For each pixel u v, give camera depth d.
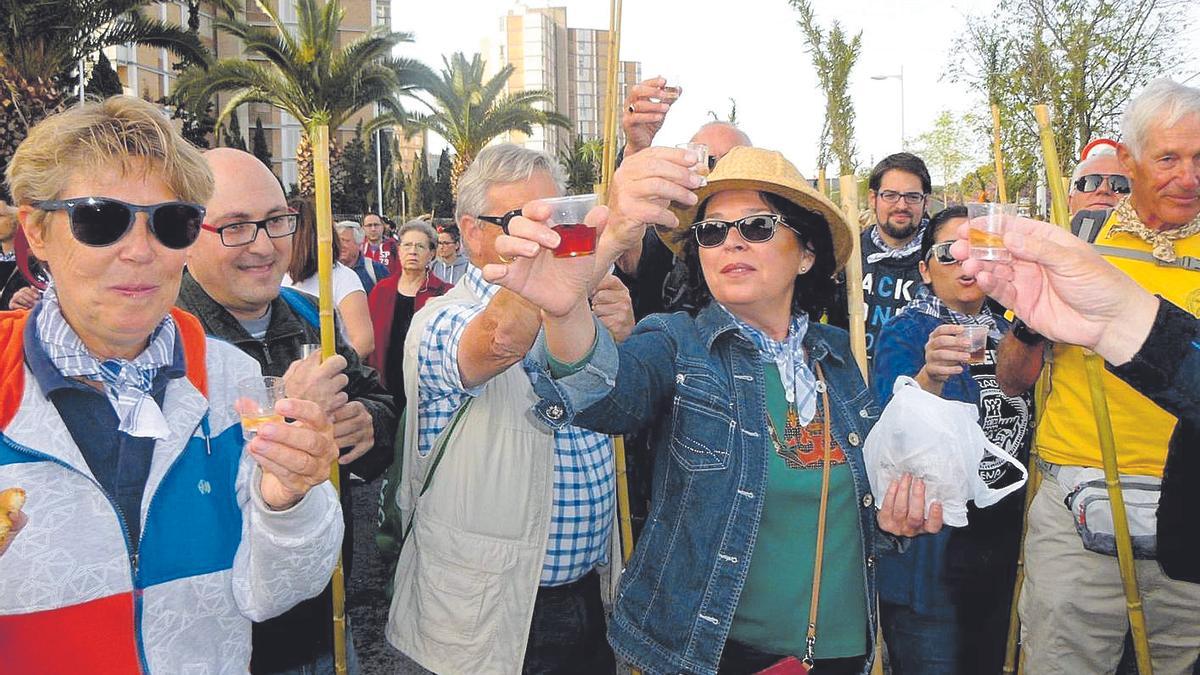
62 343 1.67
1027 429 3.44
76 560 1.62
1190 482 2.38
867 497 2.33
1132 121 2.99
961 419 2.31
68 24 17.73
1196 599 2.91
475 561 2.43
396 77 29.19
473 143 36.53
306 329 2.78
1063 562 3.08
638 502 3.46
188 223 1.72
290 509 1.75
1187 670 3.04
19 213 1.68
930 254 3.56
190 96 26.53
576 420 1.96
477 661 2.41
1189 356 1.59
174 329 1.86
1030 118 15.09
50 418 1.64
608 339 1.91
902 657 3.29
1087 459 3.02
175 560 1.73
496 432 2.46
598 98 95.69
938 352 2.97
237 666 1.86
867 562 2.34
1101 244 3.15
